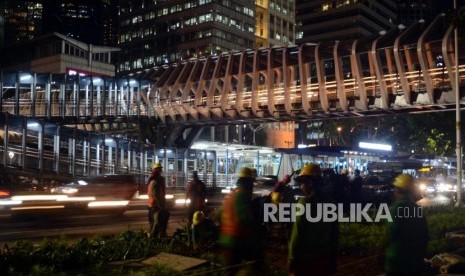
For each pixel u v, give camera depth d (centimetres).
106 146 4775
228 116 5662
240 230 680
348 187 1938
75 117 5725
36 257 962
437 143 7194
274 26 16912
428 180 4597
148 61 15775
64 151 4606
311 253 588
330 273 604
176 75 6350
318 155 4919
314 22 16650
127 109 6212
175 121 6119
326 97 4844
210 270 852
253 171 708
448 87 4122
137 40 16162
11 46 11125
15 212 2222
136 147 4984
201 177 5472
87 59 10531
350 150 4891
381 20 16788
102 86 6116
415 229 584
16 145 4425
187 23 14888
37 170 4056
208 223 1235
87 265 982
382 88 4444
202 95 6291
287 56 5325
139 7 16225
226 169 5725
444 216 1786
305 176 606
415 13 18112
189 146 6266
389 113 4756
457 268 1039
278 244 1242
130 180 2547
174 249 1165
